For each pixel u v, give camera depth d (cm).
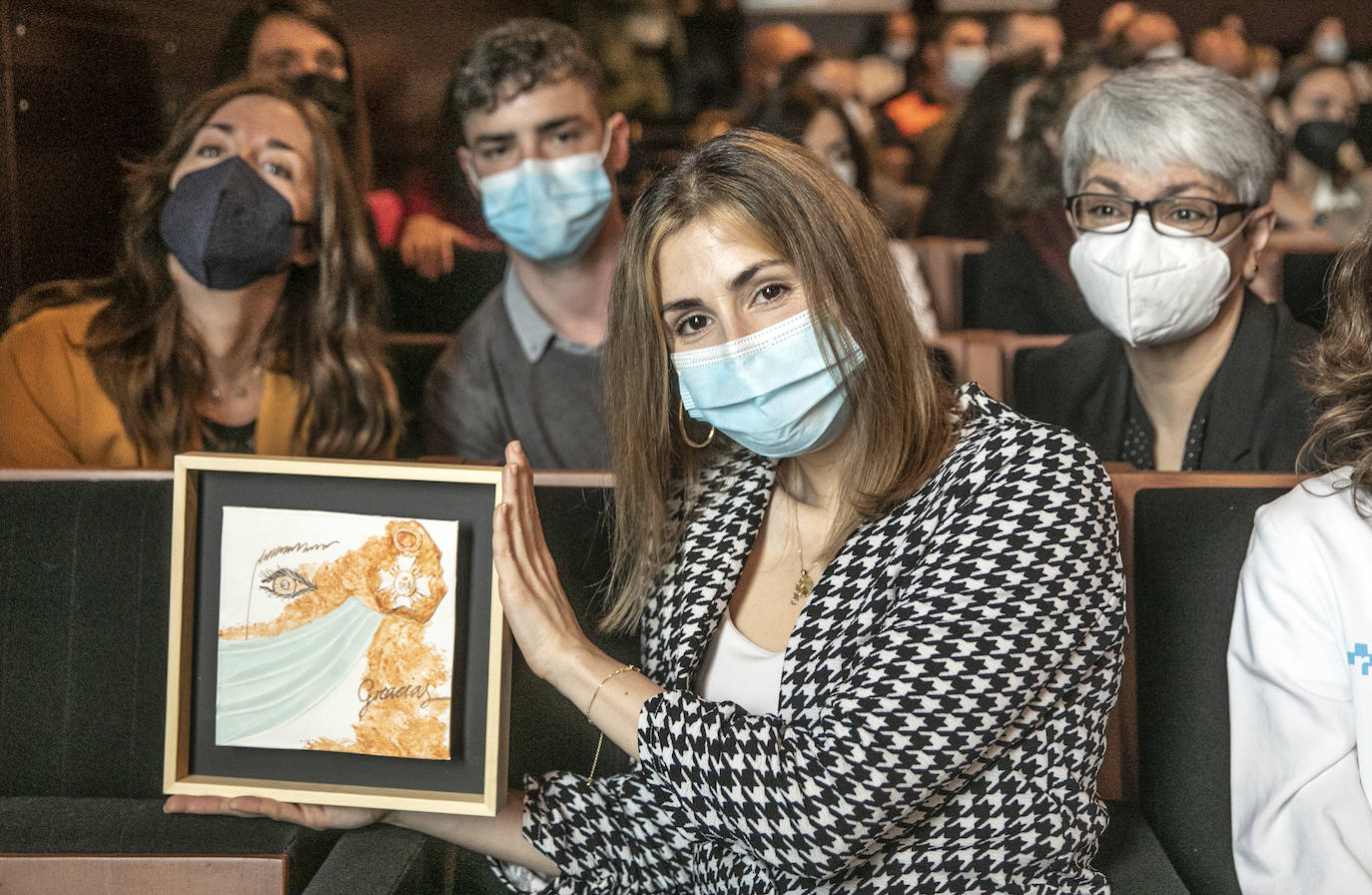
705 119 502
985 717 100
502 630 110
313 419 261
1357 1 574
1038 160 352
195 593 113
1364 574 112
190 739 114
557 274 286
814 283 112
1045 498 107
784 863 103
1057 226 335
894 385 116
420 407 291
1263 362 219
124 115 292
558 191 276
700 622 124
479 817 122
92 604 141
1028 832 106
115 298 251
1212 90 206
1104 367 240
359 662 112
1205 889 124
